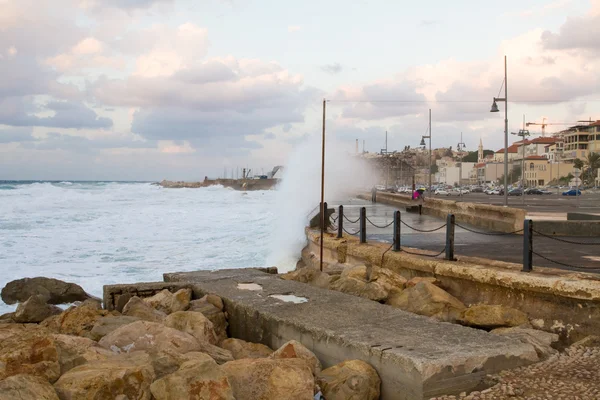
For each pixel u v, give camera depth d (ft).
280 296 30.83
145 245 76.23
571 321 24.21
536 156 416.46
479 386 18.74
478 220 68.54
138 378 16.96
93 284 50.55
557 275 26.17
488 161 505.66
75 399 15.89
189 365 17.21
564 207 115.14
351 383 18.63
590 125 399.24
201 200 231.50
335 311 26.40
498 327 25.94
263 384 17.99
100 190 322.75
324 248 48.16
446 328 22.91
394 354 19.07
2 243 78.28
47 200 190.60
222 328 29.66
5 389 14.87
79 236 87.40
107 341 22.06
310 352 21.36
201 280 36.76
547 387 17.94
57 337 20.17
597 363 20.34
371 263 38.47
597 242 47.06
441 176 538.88
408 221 77.66
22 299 41.52
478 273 28.81
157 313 29.19
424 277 32.42
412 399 18.35
